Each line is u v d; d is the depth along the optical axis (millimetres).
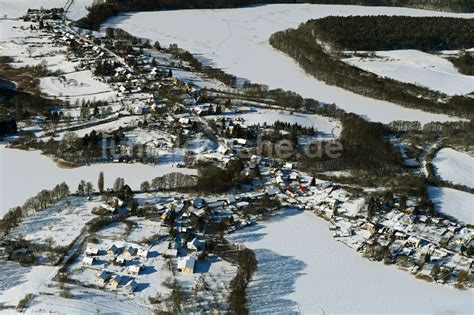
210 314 190875
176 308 191500
